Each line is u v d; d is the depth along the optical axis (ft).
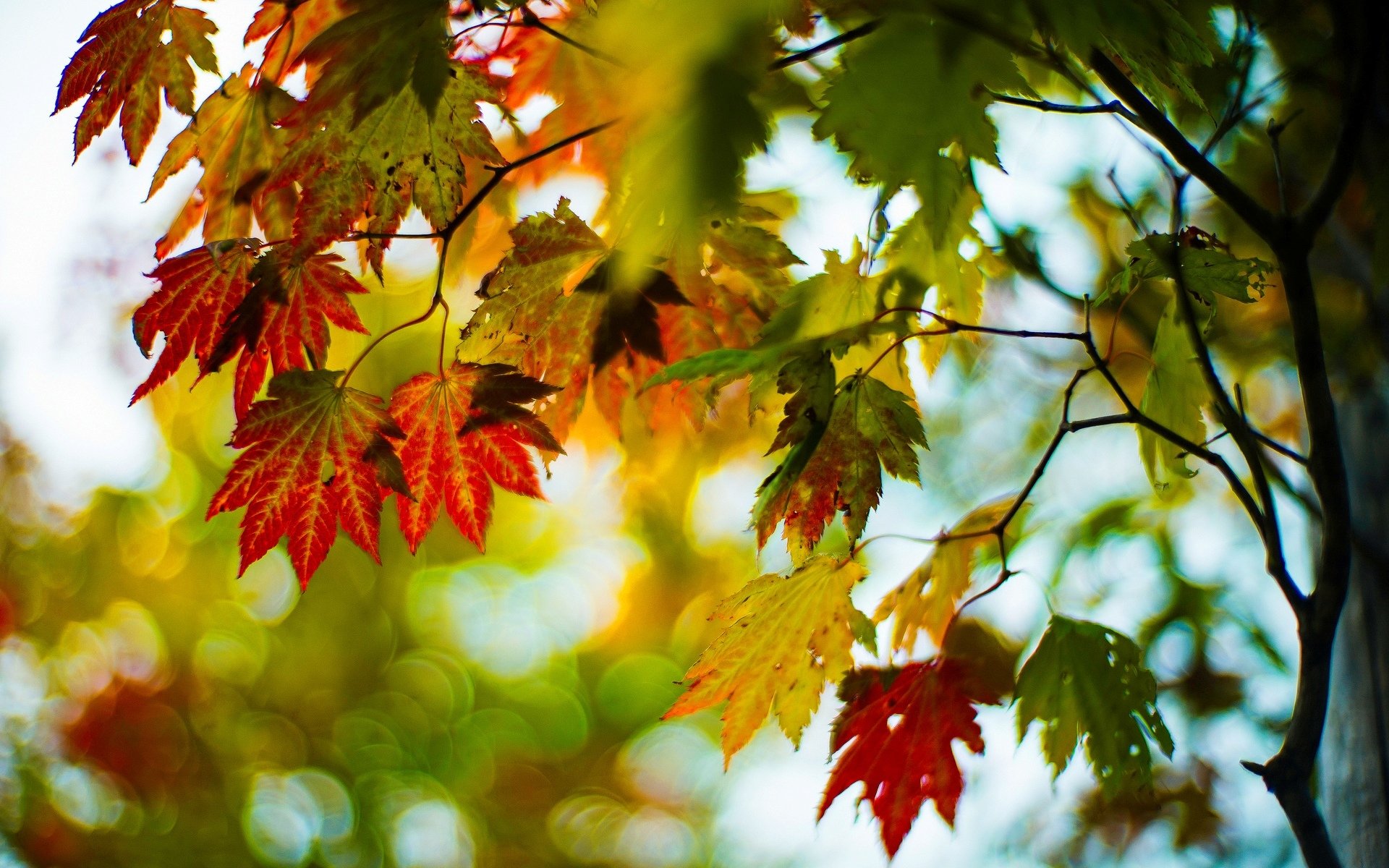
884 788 4.58
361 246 4.66
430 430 4.56
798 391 4.38
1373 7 4.36
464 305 5.16
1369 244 4.91
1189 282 4.47
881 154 4.02
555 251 4.56
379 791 17.03
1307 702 4.31
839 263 4.59
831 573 4.52
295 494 4.53
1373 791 4.72
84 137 4.58
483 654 17.49
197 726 14.38
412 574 15.85
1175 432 4.56
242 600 15.21
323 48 4.39
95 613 13.67
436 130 4.47
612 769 18.34
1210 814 6.25
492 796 17.71
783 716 4.58
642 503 11.32
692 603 14.12
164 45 4.56
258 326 4.53
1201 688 6.13
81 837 13.08
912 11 4.01
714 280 4.63
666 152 3.11
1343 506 4.34
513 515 14.32
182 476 13.82
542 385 4.53
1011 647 5.59
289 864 15.38
